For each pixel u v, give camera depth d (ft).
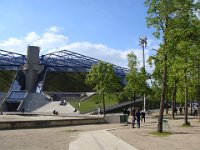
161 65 89.66
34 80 544.62
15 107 439.22
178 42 87.61
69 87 566.77
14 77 552.00
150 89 233.96
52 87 552.41
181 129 107.45
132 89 234.17
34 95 445.78
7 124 102.22
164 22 88.79
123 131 94.73
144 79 230.89
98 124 138.51
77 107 346.13
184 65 112.57
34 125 111.04
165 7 87.97
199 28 86.58
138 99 371.56
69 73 611.06
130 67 231.50
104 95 239.09
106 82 234.79
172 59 89.04
